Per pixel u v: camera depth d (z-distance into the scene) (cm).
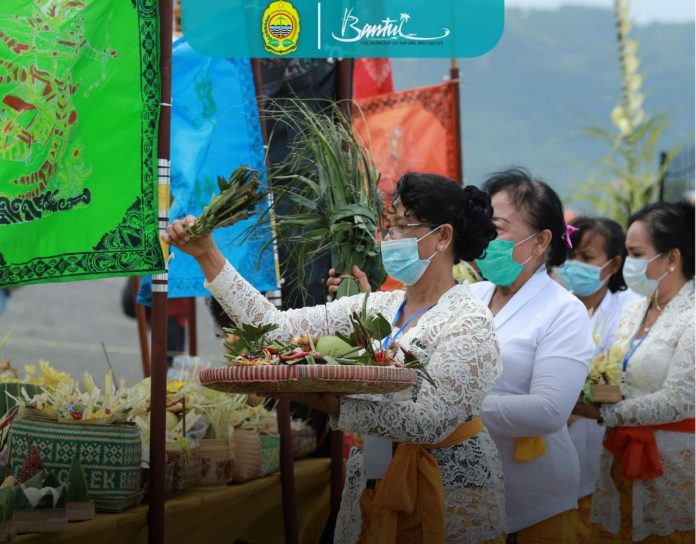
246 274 557
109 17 447
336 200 495
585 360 488
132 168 448
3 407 478
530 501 486
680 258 598
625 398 600
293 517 562
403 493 405
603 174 1165
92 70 445
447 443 415
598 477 617
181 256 595
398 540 414
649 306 618
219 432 534
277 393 379
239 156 573
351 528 432
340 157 499
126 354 1537
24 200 434
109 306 1936
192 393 547
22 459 445
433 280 427
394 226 427
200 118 577
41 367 529
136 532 456
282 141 618
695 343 571
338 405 382
